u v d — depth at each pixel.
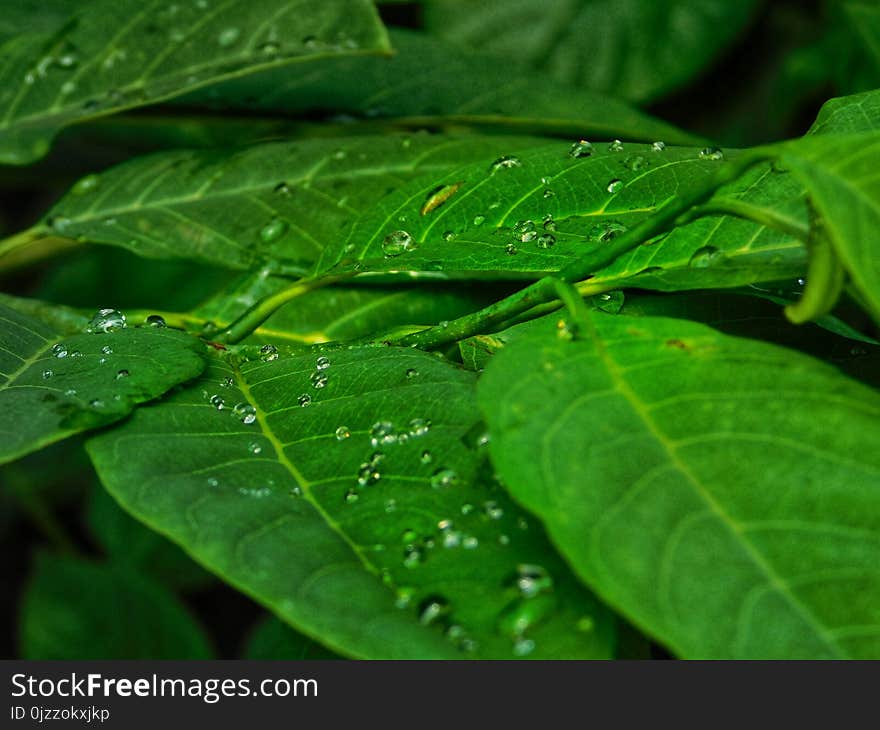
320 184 0.35
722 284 0.30
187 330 0.34
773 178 0.31
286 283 0.34
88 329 0.33
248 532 0.28
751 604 0.26
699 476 0.27
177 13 0.36
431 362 0.30
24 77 0.36
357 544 0.28
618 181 0.32
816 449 0.27
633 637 0.29
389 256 0.32
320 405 0.30
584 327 0.29
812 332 0.31
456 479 0.28
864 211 0.27
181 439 0.29
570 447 0.27
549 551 0.27
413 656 0.26
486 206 0.32
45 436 0.29
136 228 0.35
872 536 0.27
